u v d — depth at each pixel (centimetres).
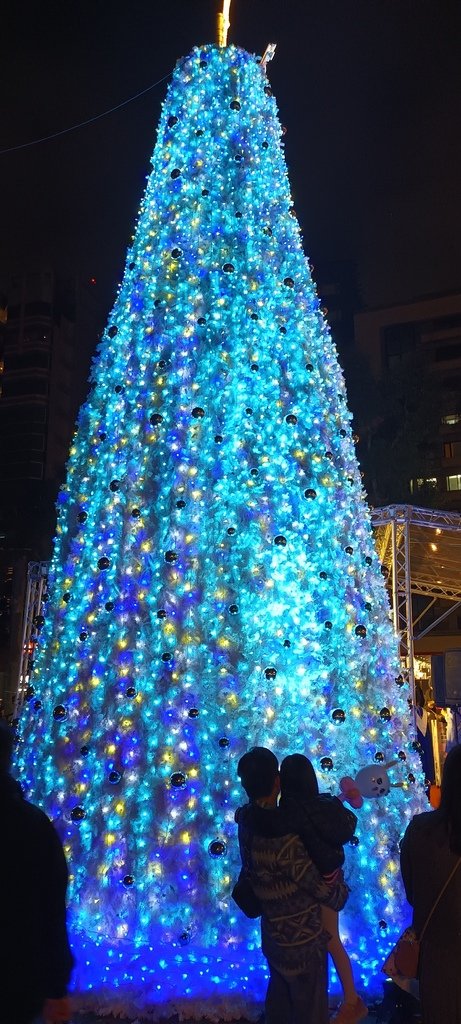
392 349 3809
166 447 513
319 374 567
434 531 1148
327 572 500
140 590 486
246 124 621
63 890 230
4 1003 206
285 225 609
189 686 454
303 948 273
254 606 477
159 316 553
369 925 422
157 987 387
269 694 457
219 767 441
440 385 2347
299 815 285
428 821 248
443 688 962
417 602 3259
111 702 465
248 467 508
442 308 3775
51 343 4962
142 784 436
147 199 613
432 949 232
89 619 498
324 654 479
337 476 535
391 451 2112
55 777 471
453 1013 223
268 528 493
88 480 547
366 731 470
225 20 668
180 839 421
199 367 529
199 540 489
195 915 409
